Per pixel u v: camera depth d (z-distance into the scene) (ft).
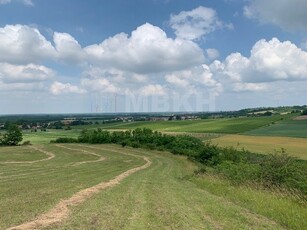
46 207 51.52
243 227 43.50
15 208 50.52
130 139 380.99
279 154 95.66
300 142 301.02
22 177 116.57
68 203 55.98
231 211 53.52
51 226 39.73
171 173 165.58
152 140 354.95
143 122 565.53
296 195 67.67
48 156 288.51
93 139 412.57
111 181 103.40
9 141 406.82
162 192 76.28
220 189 85.05
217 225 43.75
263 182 85.51
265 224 45.98
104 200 59.88
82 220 42.83
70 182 97.04
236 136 352.90
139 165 214.90
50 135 508.94
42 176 121.49
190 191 81.87
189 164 223.10
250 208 58.54
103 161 245.04
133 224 41.60
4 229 38.22
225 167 128.47
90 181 101.86
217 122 490.90
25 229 38.34
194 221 45.14
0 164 206.08
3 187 80.94
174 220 44.96
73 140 429.38
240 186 87.15
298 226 45.52
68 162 232.53
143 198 64.08
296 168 86.48
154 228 40.34
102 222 42.01
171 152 301.22
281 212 53.67
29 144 412.36
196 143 303.68
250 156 189.67
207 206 57.41
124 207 52.95
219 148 224.94
